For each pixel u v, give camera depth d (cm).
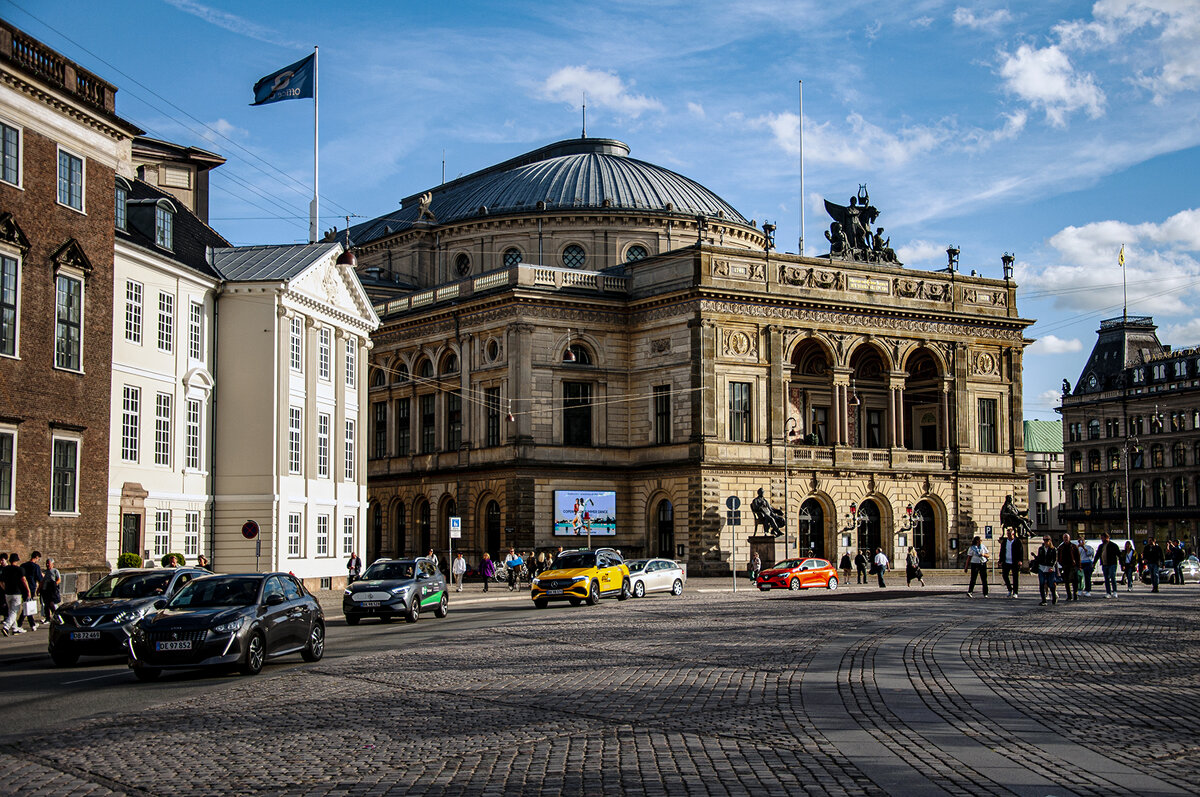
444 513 9969
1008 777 1565
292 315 6406
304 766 1734
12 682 2858
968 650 3086
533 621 4488
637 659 3022
